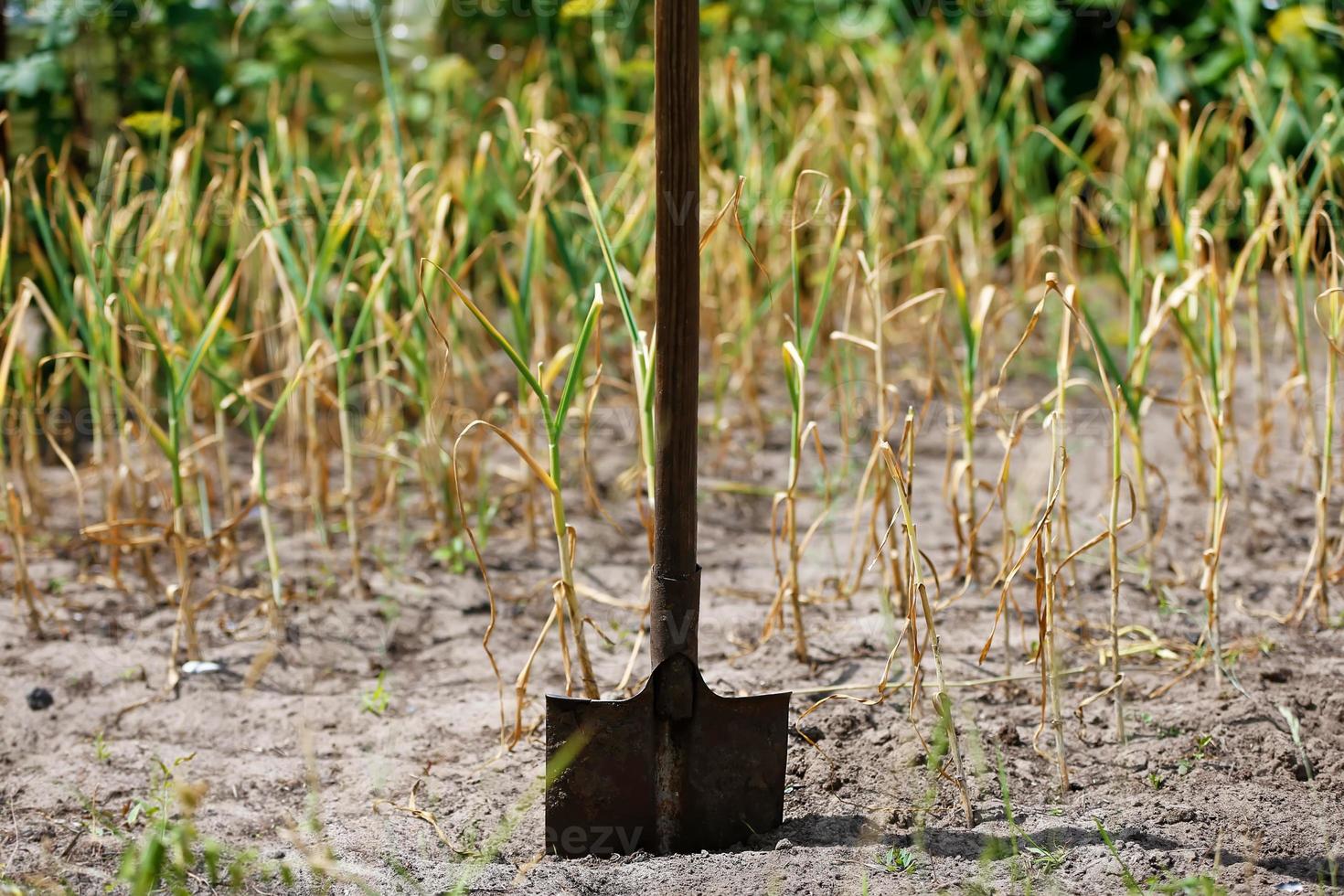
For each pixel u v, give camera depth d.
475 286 5.07
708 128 5.26
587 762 2.14
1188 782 2.34
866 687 2.76
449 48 6.29
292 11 5.13
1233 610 3.13
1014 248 5.29
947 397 3.17
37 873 2.13
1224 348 3.49
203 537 3.63
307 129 5.48
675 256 1.98
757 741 2.17
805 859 2.09
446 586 3.44
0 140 3.80
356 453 3.69
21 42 5.00
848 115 5.24
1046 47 6.32
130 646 3.11
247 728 2.73
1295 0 5.57
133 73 4.77
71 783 2.50
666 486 2.05
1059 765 2.41
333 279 4.51
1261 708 2.58
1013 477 4.15
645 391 2.53
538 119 4.54
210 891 2.08
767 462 4.36
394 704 2.83
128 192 4.41
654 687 2.11
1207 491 3.78
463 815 2.34
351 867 2.15
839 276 4.58
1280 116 3.70
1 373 3.10
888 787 2.36
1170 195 3.23
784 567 3.52
